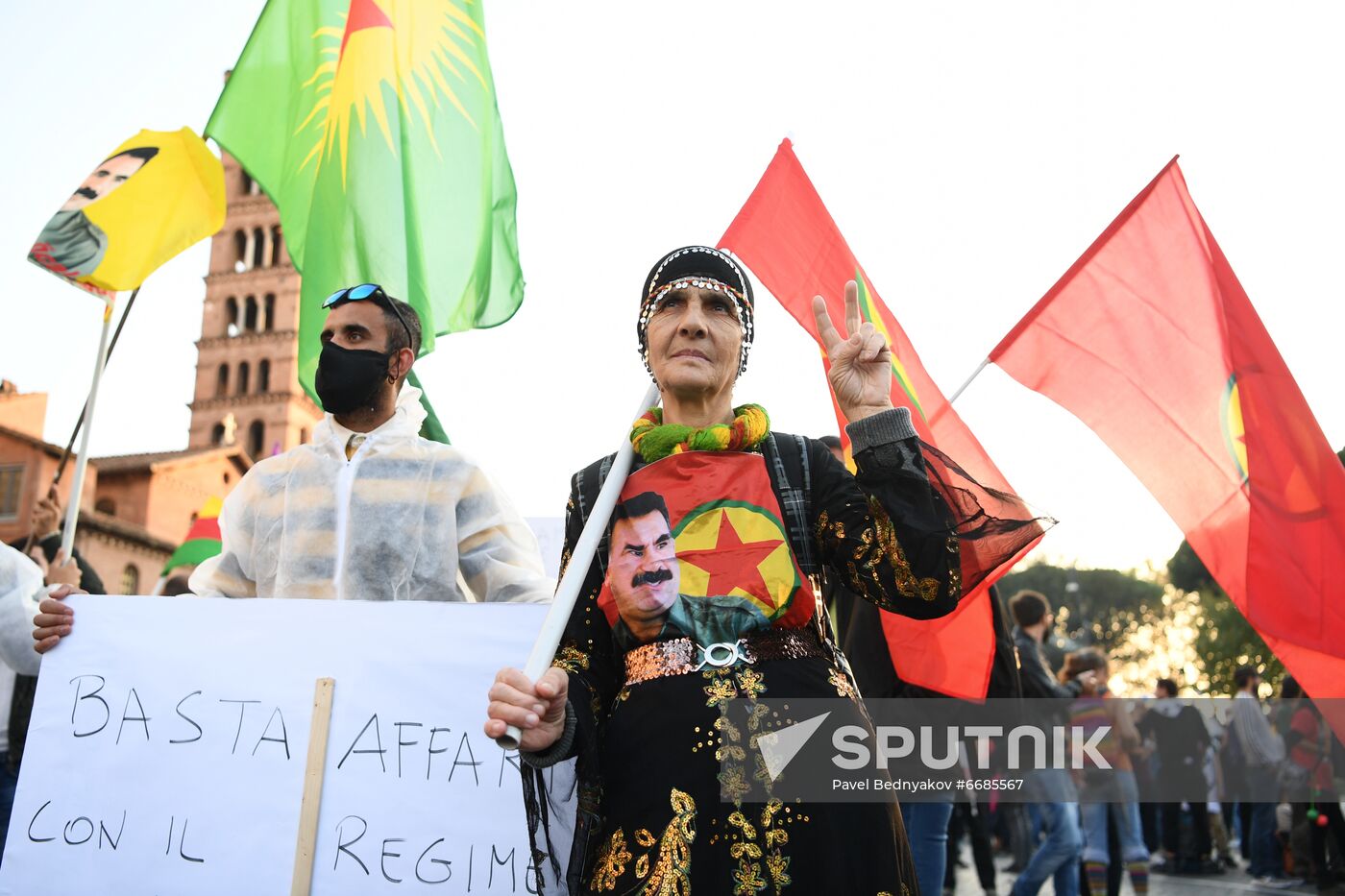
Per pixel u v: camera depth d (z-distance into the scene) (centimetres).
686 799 205
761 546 227
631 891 202
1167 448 391
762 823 203
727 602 221
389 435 373
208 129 493
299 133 485
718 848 201
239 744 299
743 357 257
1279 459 379
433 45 465
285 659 305
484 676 301
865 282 381
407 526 360
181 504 5028
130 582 4534
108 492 4847
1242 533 377
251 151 497
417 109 456
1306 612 366
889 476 223
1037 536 228
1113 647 6506
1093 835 727
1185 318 397
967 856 1059
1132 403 394
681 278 253
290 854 290
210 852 292
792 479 238
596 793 221
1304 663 365
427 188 454
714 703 212
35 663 391
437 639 304
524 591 352
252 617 309
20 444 4209
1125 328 399
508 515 373
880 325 381
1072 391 398
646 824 206
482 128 465
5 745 472
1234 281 397
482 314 462
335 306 379
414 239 441
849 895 200
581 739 220
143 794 297
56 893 292
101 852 294
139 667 306
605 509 236
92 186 486
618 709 222
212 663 306
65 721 303
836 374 234
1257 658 3894
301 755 297
